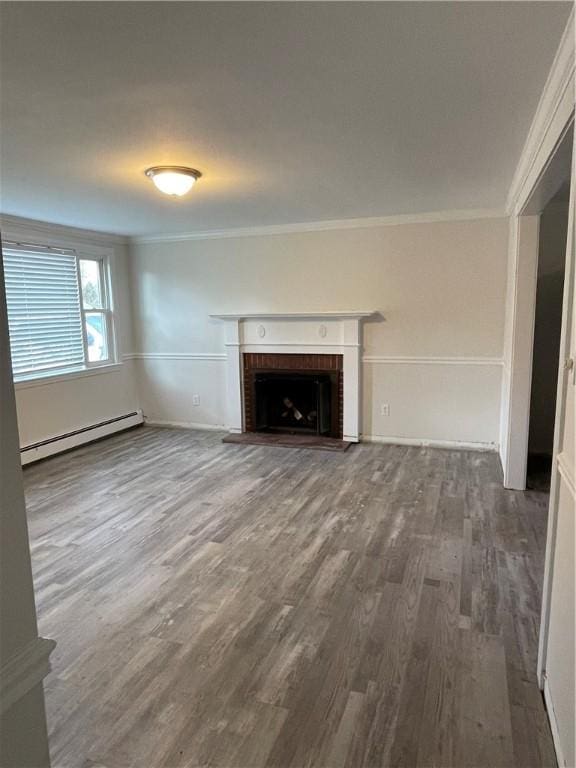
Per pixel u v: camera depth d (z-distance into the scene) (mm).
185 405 6340
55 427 5258
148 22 1601
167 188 3277
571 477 1599
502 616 2416
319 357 5574
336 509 3734
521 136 2701
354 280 5336
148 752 1709
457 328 5062
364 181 3629
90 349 5828
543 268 4793
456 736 1753
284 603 2553
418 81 2055
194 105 2271
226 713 1866
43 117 2379
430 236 5008
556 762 1649
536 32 1695
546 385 4949
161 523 3539
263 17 1579
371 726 1798
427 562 2938
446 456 4988
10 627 858
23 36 1678
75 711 1883
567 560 1641
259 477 4473
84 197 3982
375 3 1516
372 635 2289
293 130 2580
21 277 4887
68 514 3719
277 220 5203
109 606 2553
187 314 6125
